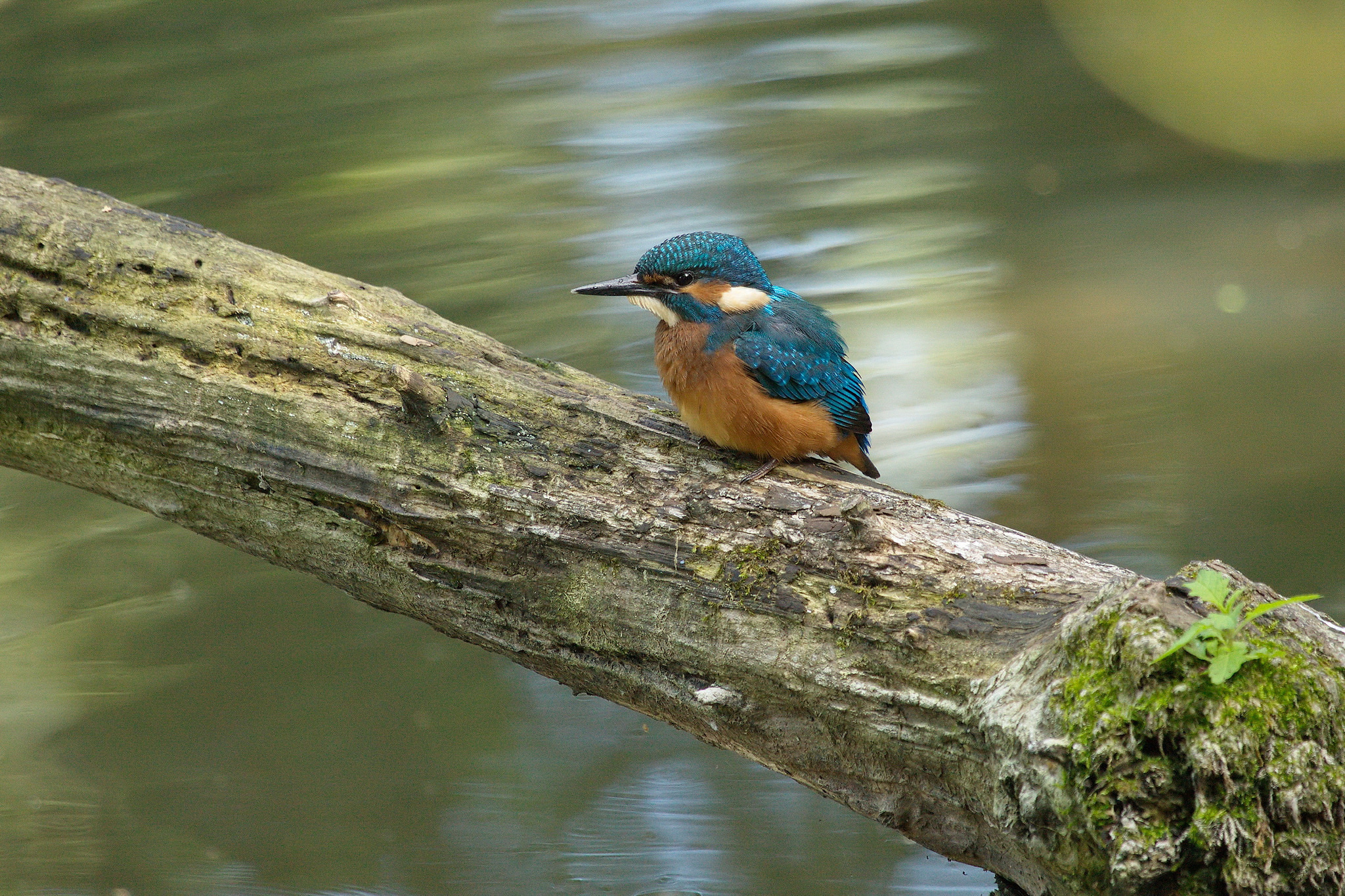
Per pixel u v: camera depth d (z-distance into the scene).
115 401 8.20
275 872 9.77
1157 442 15.83
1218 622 5.16
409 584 7.77
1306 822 5.01
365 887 9.54
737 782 10.95
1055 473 15.20
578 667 7.43
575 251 21.84
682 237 8.92
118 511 16.06
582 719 11.98
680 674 7.04
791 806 10.58
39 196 8.66
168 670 12.69
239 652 13.04
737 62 31.25
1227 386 16.97
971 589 6.27
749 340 8.28
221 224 22.97
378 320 8.34
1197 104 28.31
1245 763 5.02
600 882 9.59
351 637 13.41
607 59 32.06
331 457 7.79
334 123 27.38
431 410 7.66
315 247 22.16
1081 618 5.59
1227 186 23.86
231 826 10.31
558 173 25.27
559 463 7.58
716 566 6.89
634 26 34.53
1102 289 20.00
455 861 9.86
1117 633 5.34
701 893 9.45
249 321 8.22
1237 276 20.23
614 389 8.49
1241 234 21.72
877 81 30.11
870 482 7.72
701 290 8.61
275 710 12.03
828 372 8.69
